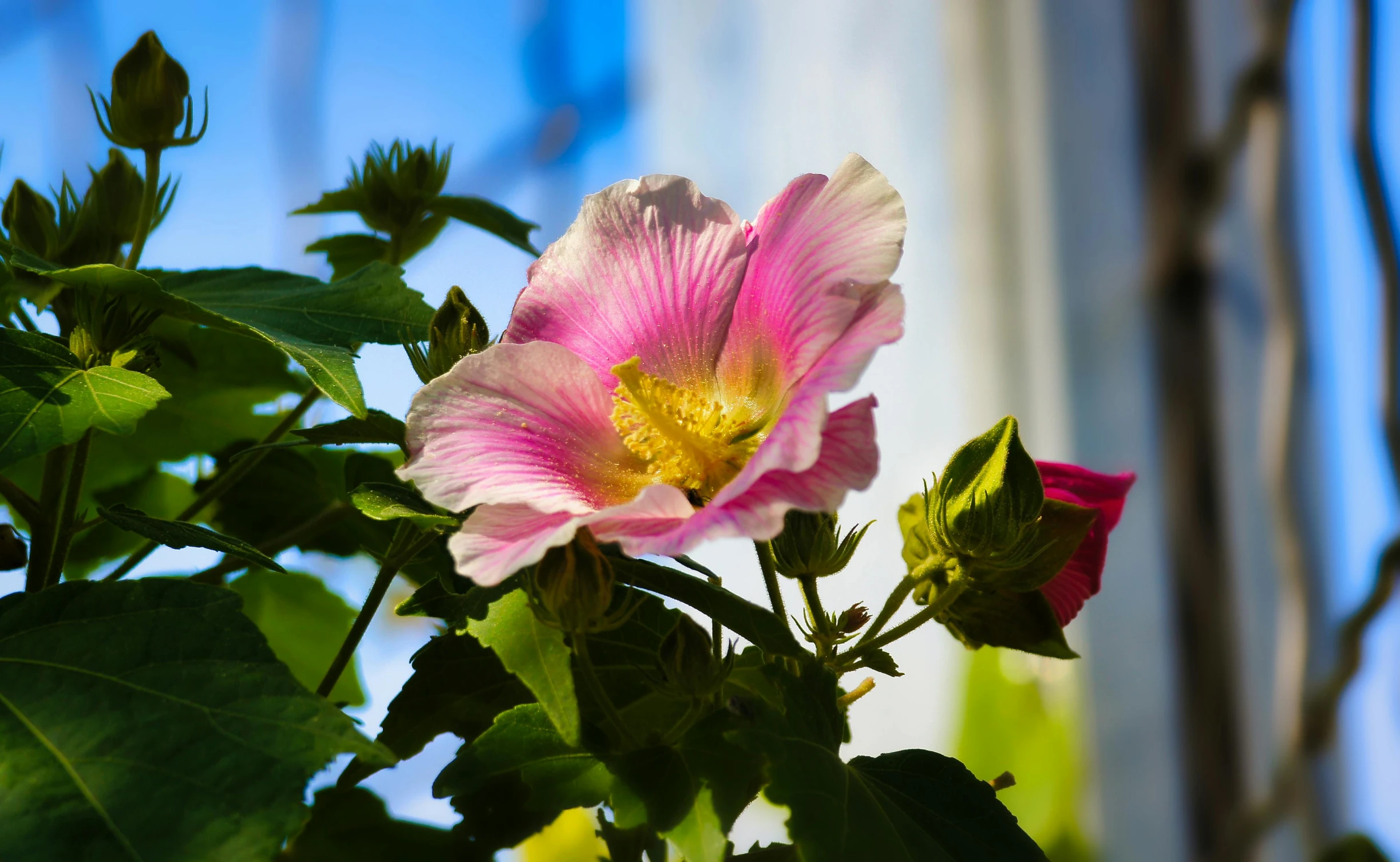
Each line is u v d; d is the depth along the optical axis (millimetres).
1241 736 1018
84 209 563
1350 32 637
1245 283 1020
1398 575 659
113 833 453
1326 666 912
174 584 486
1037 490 515
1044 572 525
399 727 521
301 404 576
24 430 483
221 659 475
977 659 997
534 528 483
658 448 518
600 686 488
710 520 471
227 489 613
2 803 454
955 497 518
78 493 530
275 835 454
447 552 527
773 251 514
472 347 516
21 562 537
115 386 497
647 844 508
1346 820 916
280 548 577
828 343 490
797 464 467
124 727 465
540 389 508
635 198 529
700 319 526
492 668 523
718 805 474
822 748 485
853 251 495
